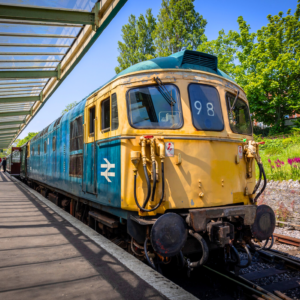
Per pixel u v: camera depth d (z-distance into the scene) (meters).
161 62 4.53
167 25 29.53
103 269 3.78
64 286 3.27
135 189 4.06
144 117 4.34
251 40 23.83
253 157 4.91
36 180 14.76
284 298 3.96
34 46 8.06
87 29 6.89
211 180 4.32
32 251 4.56
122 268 3.81
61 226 6.36
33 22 6.66
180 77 4.45
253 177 5.15
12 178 25.05
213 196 4.31
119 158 4.40
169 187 4.07
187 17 30.48
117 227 5.08
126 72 4.64
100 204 5.48
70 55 8.57
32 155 15.91
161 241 3.68
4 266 3.91
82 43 7.59
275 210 8.53
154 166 3.94
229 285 4.33
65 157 8.10
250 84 21.81
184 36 29.97
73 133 7.27
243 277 4.71
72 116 7.45
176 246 3.78
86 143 6.09
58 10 6.25
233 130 4.86
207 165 4.32
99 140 5.26
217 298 4.07
